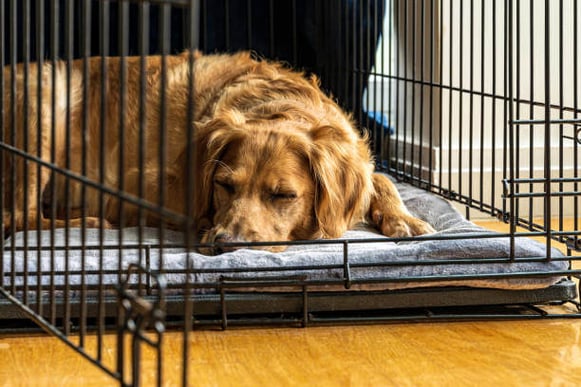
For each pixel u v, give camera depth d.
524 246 2.42
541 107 3.88
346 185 2.82
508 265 2.37
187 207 1.30
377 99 4.48
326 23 4.30
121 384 1.43
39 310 1.75
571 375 1.94
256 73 3.24
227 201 2.67
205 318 2.35
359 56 4.38
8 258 2.35
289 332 2.26
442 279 2.30
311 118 2.94
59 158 3.10
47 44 4.05
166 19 1.38
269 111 2.96
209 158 2.73
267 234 2.58
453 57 3.85
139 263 1.40
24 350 2.07
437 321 2.36
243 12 4.29
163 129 1.36
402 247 2.39
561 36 2.47
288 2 4.31
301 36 4.35
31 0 3.97
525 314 2.41
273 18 4.33
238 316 2.36
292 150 2.70
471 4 2.98
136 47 4.19
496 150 3.88
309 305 2.31
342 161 2.81
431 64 3.30
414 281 2.30
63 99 3.06
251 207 2.60
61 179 3.12
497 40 3.85
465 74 3.86
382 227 2.92
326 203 2.73
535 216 3.91
